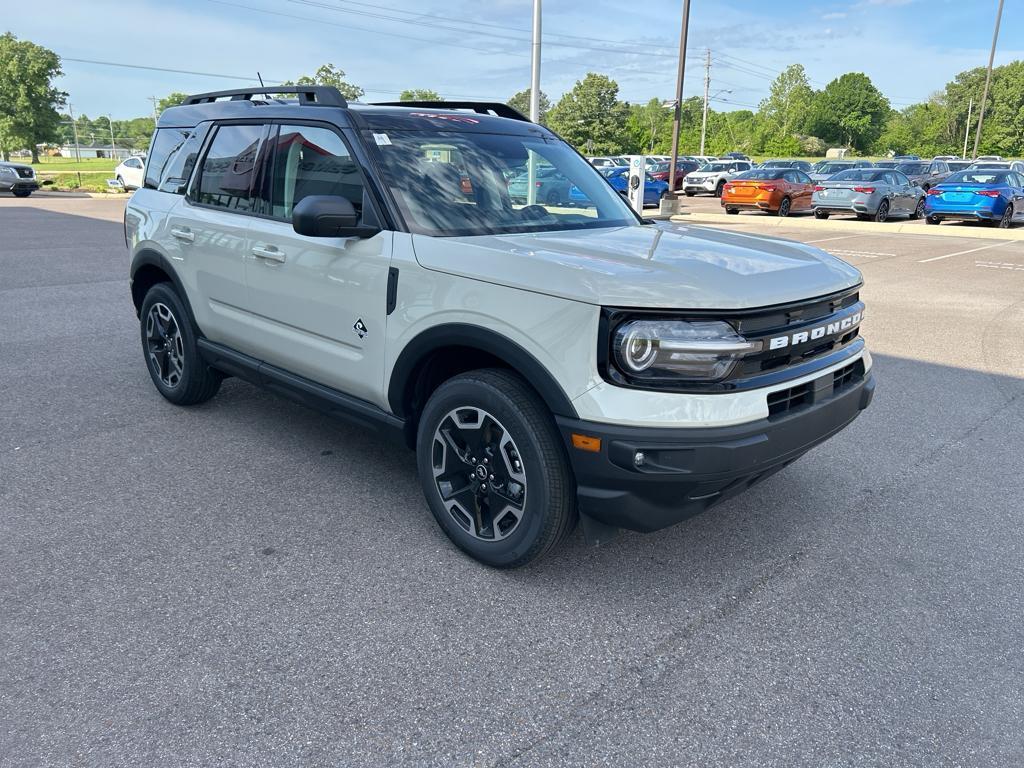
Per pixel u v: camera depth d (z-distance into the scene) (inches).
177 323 186.9
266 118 158.7
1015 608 118.0
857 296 134.7
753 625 112.4
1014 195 741.3
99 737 87.7
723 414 102.7
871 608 117.3
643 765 86.0
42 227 658.2
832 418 120.1
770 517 146.8
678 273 108.1
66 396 206.7
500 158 149.6
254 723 90.7
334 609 113.6
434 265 119.6
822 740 90.1
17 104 3179.1
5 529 134.5
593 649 106.0
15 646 103.1
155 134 200.7
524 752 87.4
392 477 160.2
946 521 146.1
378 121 141.6
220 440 178.1
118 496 148.5
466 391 118.9
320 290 139.6
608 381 103.0
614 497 105.3
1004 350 276.5
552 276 107.2
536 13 585.6
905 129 4672.7
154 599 114.9
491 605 115.6
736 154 2399.1
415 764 85.3
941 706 96.2
